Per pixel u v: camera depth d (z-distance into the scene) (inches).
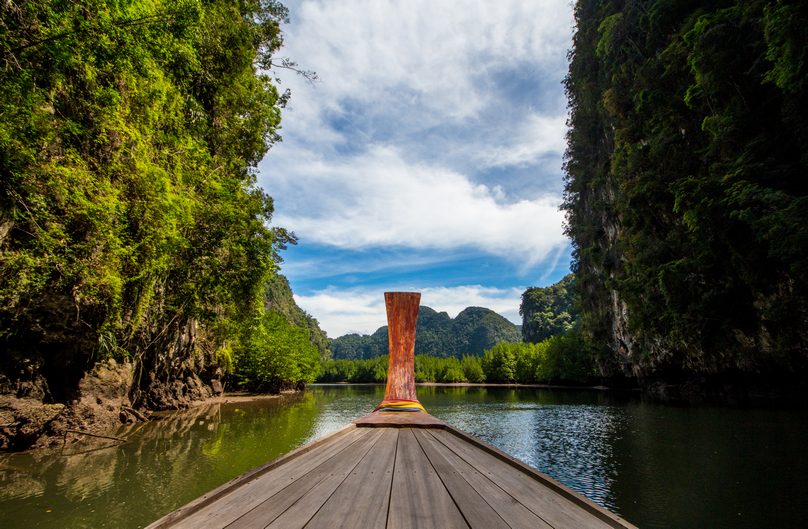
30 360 421.7
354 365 4603.8
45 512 278.5
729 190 765.3
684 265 960.3
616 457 551.2
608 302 1768.0
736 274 906.1
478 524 64.6
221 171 678.5
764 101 826.2
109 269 422.6
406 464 105.0
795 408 864.9
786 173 761.0
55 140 347.3
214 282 639.1
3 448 406.6
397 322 225.9
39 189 343.9
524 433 784.3
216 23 578.6
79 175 362.6
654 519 335.9
